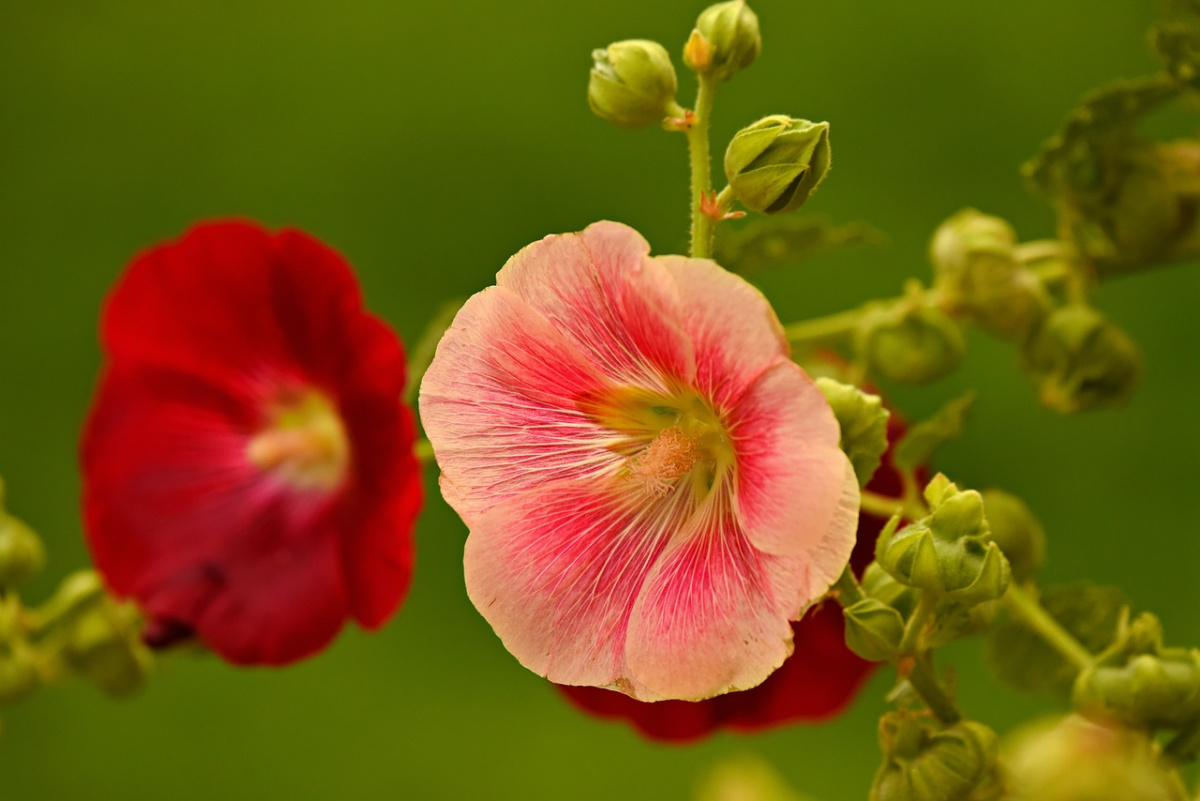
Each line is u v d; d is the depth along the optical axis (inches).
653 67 31.5
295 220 55.9
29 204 57.1
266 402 36.5
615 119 31.7
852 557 34.9
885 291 49.8
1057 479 48.4
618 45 31.7
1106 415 48.4
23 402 55.7
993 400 48.9
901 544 30.3
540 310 30.5
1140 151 35.6
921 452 34.1
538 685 51.5
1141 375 35.7
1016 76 50.6
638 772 50.5
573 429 31.2
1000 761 30.9
